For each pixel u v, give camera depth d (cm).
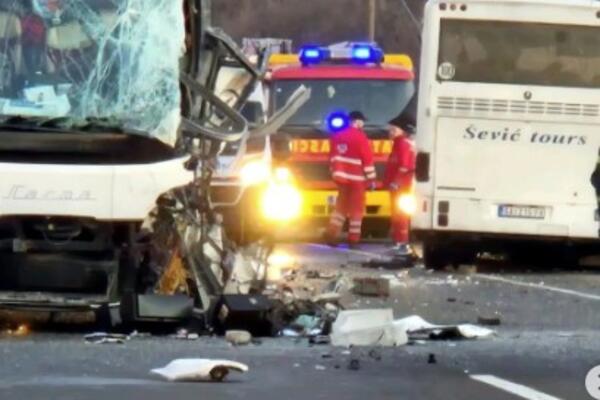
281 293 4441
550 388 2983
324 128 7869
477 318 4441
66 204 3822
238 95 4494
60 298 3862
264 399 2780
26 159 3859
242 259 4456
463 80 6203
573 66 6184
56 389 2847
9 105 3888
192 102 4131
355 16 16188
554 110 6172
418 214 6247
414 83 8125
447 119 6216
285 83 7938
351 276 5653
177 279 4022
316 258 6650
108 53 3934
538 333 4016
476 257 6706
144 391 2834
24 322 4081
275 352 3481
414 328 3884
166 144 3919
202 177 4162
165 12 3966
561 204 6200
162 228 4006
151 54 3941
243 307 3894
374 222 7938
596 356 3459
